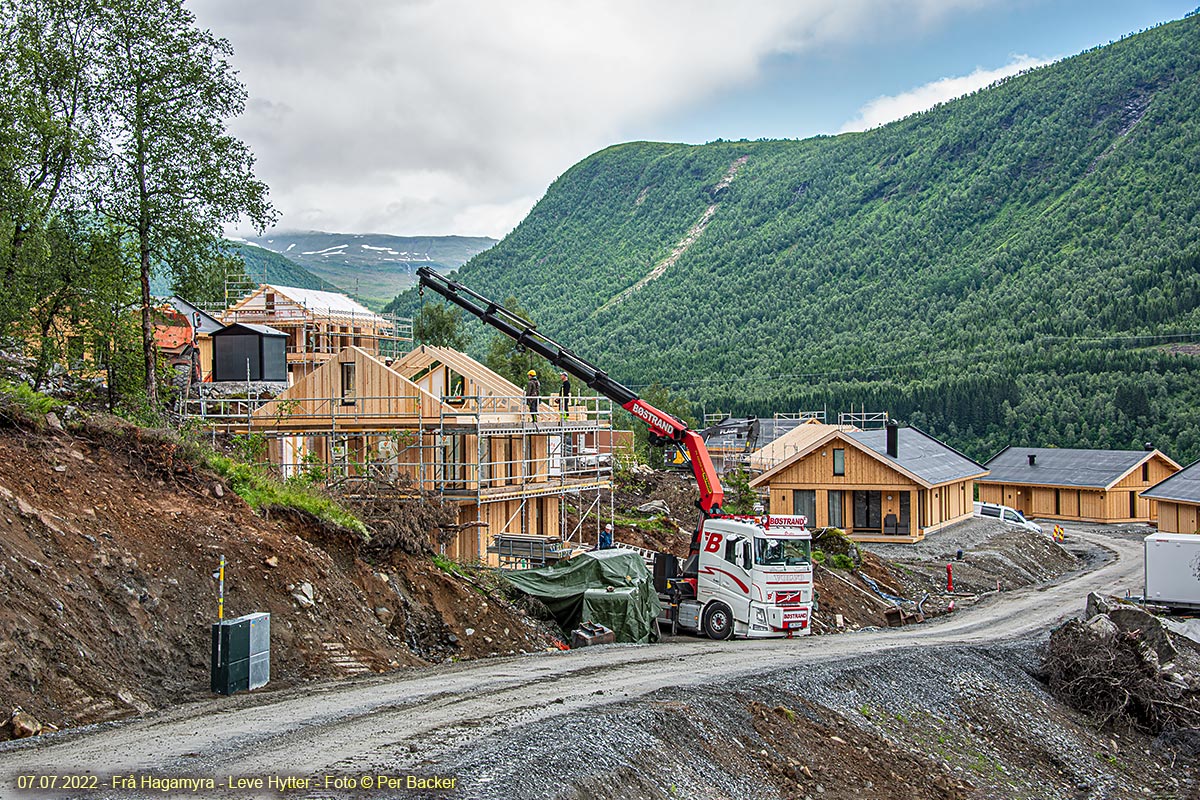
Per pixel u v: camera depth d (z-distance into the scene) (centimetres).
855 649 2580
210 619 1719
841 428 6781
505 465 3656
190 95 2894
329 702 1547
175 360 4188
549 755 1333
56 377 2944
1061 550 5319
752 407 14012
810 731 1858
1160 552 3509
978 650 2708
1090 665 2528
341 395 3388
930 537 5166
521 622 2428
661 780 1432
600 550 2888
